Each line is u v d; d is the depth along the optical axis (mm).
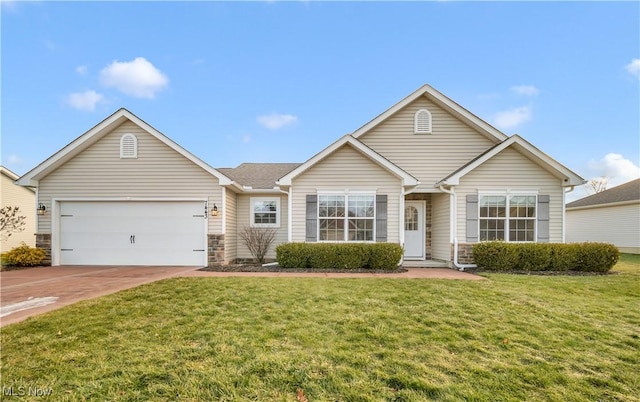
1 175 16844
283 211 13344
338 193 10758
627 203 18547
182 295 6195
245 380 2980
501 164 10742
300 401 2662
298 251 9953
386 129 11859
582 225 22344
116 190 11461
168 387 2863
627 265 11875
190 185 11453
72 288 7133
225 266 10609
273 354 3527
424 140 11797
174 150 11469
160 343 3846
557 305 5594
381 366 3281
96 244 11477
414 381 2975
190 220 11445
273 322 4621
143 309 5258
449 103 11477
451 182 10461
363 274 9039
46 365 3287
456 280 7852
